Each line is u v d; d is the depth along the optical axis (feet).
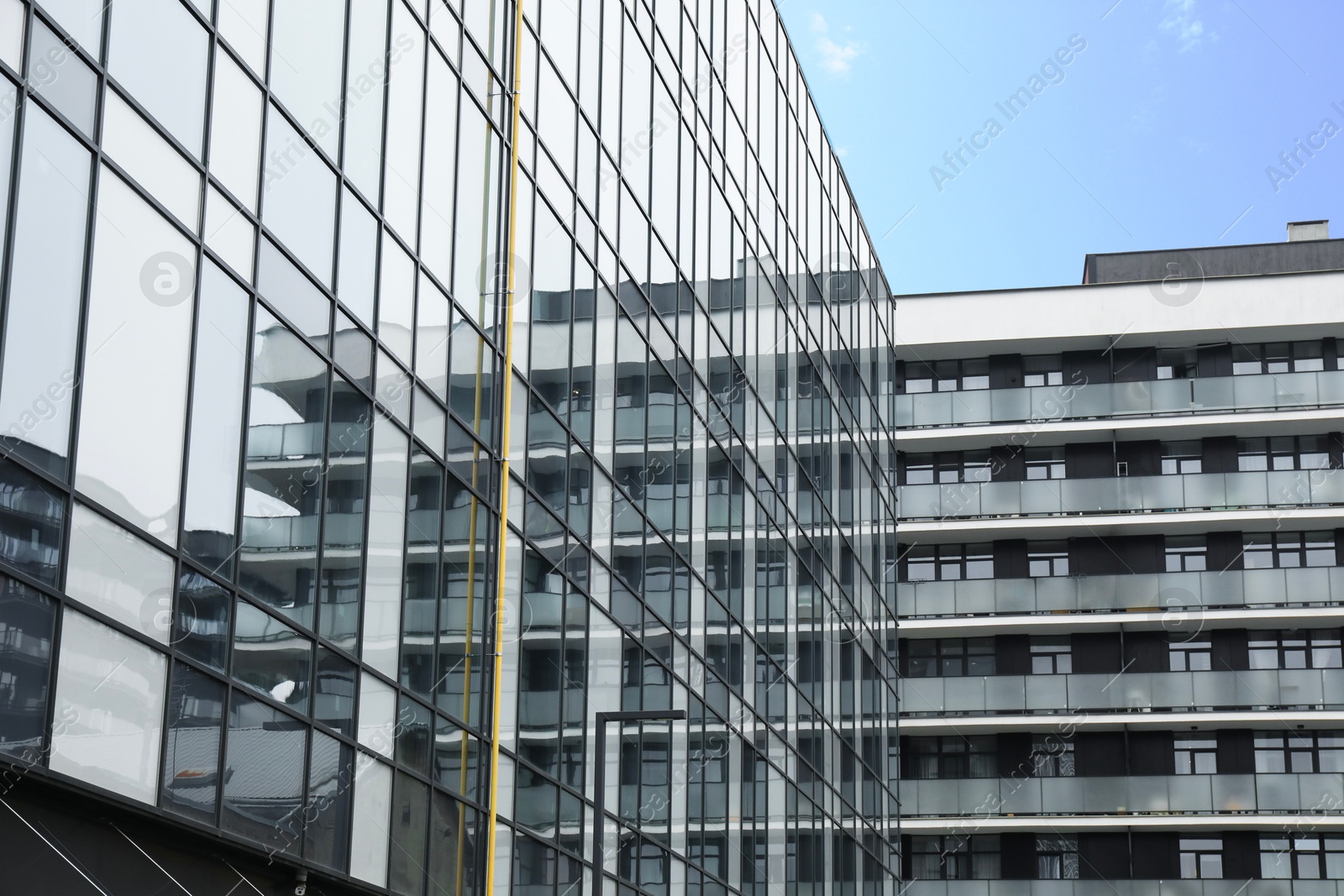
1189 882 157.28
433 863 61.21
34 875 40.81
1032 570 174.60
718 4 109.60
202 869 47.80
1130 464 174.60
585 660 77.97
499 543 69.10
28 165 40.96
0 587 39.11
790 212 125.90
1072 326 174.50
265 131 53.01
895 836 147.95
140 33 46.19
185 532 47.24
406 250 62.80
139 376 45.39
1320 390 168.86
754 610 106.93
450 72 67.67
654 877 85.05
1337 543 169.68
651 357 90.84
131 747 43.98
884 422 159.12
